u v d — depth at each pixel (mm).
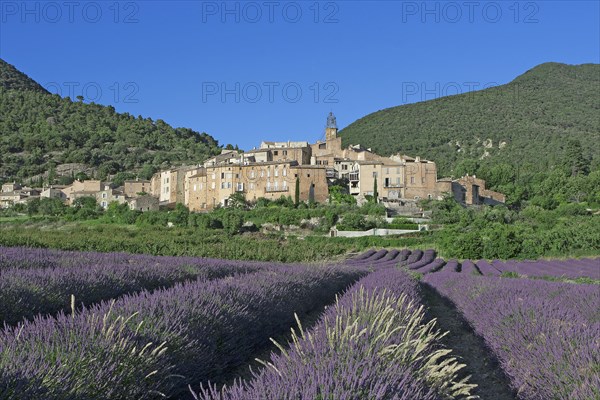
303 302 14016
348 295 12531
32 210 88938
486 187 114812
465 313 14250
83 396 4957
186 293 9531
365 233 68250
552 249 48688
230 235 65000
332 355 5340
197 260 24859
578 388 6105
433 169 91500
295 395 4266
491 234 50312
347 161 101750
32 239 37406
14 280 11125
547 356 7477
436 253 53000
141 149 164125
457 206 81688
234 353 8750
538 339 8445
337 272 21688
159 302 8492
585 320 10227
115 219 76500
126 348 5953
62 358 5297
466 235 50250
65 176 138500
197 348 7223
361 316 7914
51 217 79438
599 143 174500
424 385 5215
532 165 139875
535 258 47781
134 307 7895
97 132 176875
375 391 4453
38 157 153000
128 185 111562
